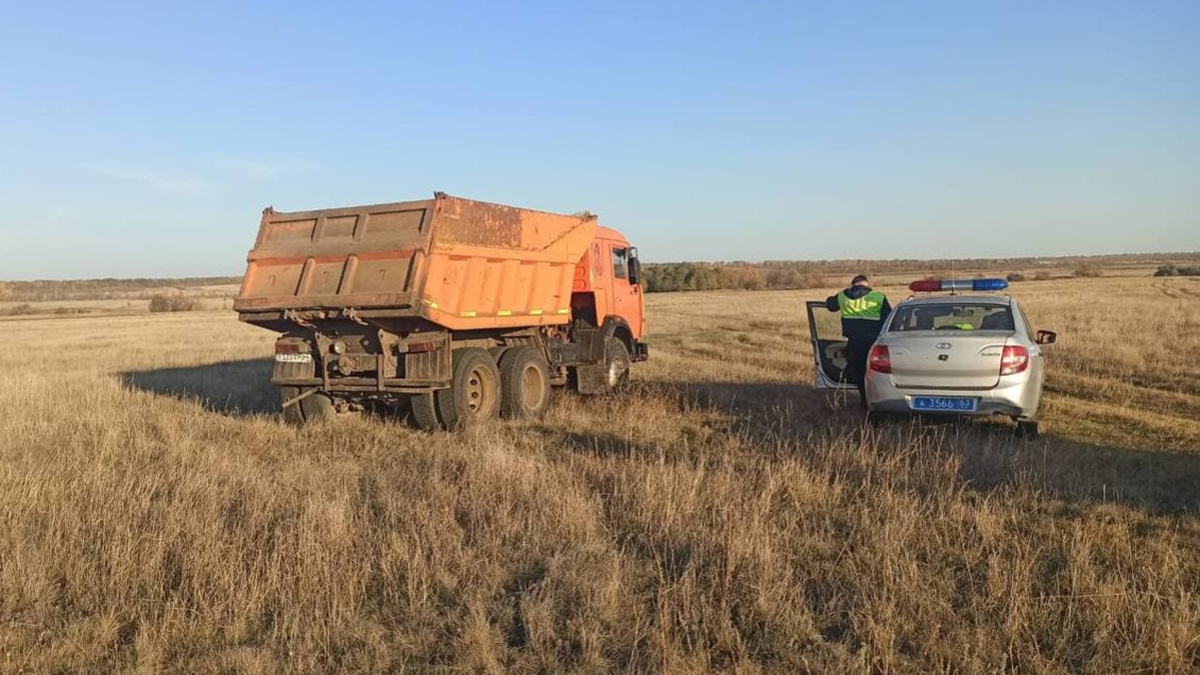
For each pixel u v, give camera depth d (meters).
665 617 4.15
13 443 8.95
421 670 3.95
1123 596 4.27
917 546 5.24
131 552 5.09
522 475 6.63
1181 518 5.79
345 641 4.19
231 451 8.62
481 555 5.15
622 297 13.70
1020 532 5.50
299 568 4.84
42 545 5.36
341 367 10.11
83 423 10.09
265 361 19.72
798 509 5.95
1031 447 7.89
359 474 7.47
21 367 18.86
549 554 5.18
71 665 4.05
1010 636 4.00
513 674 3.85
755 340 23.16
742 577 4.69
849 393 11.64
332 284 9.77
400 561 5.00
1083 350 16.27
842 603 4.41
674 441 8.74
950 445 7.78
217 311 65.00
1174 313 26.86
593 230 12.37
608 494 6.45
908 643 4.03
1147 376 13.62
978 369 8.30
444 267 9.50
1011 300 9.36
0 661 4.07
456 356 10.04
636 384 13.28
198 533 5.35
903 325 9.26
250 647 4.14
